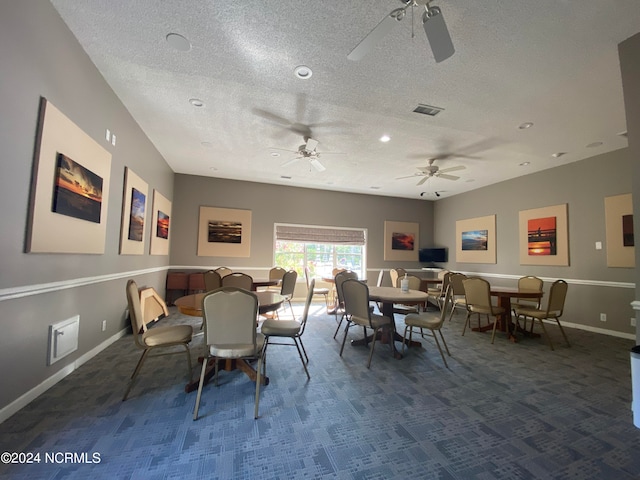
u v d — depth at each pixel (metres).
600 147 4.16
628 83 2.13
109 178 2.90
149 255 4.47
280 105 3.20
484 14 1.93
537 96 2.91
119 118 3.14
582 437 1.76
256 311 1.91
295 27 2.09
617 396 2.29
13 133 1.71
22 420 1.76
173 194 5.98
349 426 1.81
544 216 5.17
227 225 6.35
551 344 3.54
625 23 1.99
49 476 1.34
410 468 1.46
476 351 3.39
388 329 3.54
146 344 2.15
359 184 6.61
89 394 2.12
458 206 7.24
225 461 1.48
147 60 2.50
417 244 7.91
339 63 2.48
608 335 4.20
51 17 1.98
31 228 1.86
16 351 1.82
